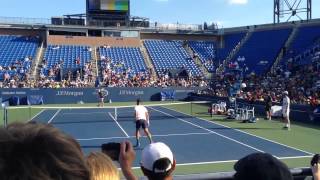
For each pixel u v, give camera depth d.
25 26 55.41
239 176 2.11
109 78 49.56
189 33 61.09
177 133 24.08
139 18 59.44
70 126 27.77
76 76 49.81
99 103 44.25
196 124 28.36
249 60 53.28
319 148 18.80
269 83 42.91
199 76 52.59
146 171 3.03
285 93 25.45
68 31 56.25
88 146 19.98
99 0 56.41
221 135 23.14
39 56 52.53
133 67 53.22
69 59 52.53
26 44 54.34
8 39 54.69
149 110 39.06
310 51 46.41
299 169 4.83
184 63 55.59
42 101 44.97
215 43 61.12
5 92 44.12
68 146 1.22
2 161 1.15
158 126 27.34
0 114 30.61
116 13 57.59
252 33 57.81
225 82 48.03
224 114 34.28
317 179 3.76
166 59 56.03
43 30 56.25
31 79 47.75
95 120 31.06
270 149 18.62
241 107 33.53
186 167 15.16
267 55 52.16
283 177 2.07
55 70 49.72
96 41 56.25
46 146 1.19
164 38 60.94
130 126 27.38
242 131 24.69
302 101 32.22
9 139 1.18
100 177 2.05
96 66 52.22
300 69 43.88
